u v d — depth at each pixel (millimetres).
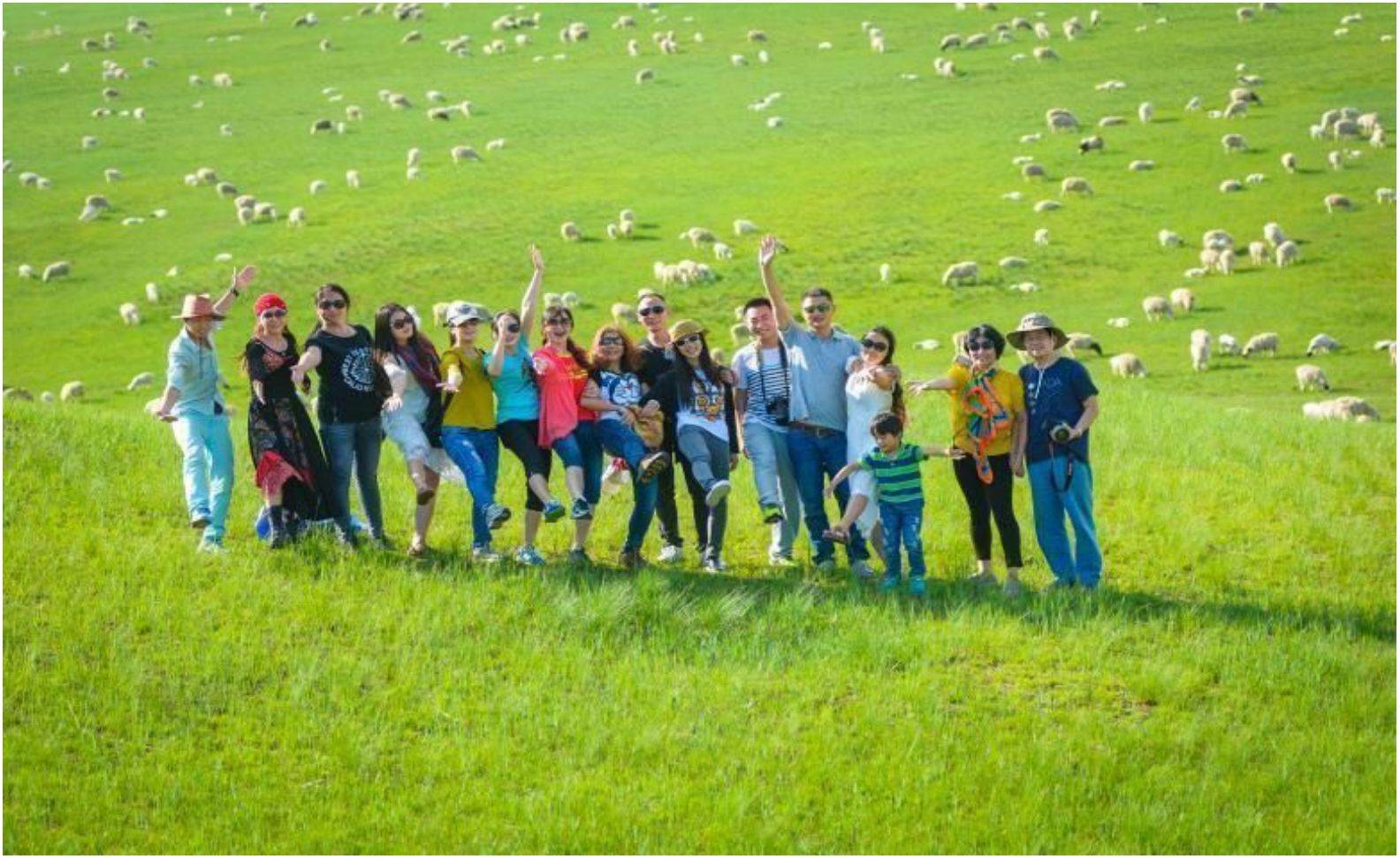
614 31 118875
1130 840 11773
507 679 14016
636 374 17141
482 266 63125
